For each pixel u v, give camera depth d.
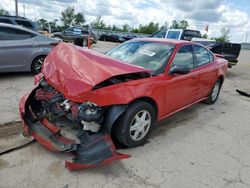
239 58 19.75
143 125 3.36
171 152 3.36
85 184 2.61
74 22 63.47
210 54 5.21
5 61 6.18
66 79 2.86
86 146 2.75
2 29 6.12
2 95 5.05
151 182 2.72
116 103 2.88
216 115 4.98
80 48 3.45
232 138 3.98
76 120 2.95
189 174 2.93
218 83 5.62
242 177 2.97
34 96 3.49
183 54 4.16
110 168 2.89
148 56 3.97
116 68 2.97
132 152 3.26
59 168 2.82
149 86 3.30
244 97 6.66
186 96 4.27
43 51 6.68
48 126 3.14
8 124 3.74
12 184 2.53
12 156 2.98
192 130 4.14
